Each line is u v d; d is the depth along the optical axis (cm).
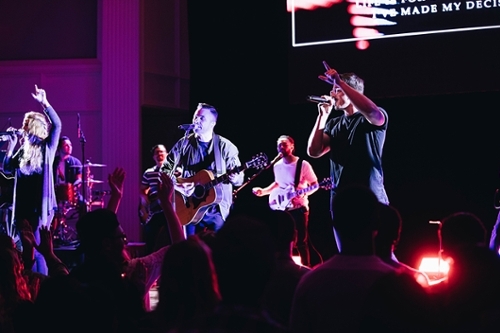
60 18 874
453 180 737
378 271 192
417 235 746
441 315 194
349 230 196
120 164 833
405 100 747
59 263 313
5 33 880
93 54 866
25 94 872
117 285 250
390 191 755
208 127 607
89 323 190
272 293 241
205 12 795
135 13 835
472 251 198
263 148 793
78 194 769
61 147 789
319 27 715
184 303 177
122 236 267
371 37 700
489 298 193
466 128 730
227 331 145
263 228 156
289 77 723
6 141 755
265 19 780
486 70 671
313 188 645
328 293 192
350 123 445
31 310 194
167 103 863
